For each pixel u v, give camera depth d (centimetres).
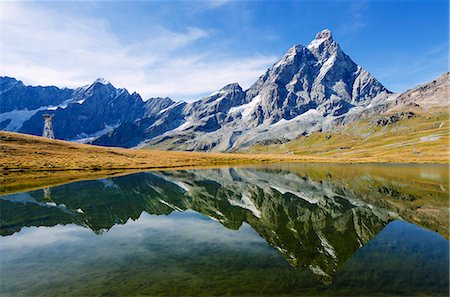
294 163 18350
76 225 4106
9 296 2134
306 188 7356
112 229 3894
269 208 5116
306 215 4534
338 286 2189
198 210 5044
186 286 2211
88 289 2211
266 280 2295
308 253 2892
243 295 2061
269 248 3050
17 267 2664
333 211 4772
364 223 3984
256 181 9062
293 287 2170
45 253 3019
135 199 6075
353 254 2839
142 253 2962
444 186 7050
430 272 2397
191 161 18475
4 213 4822
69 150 17788
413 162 16150
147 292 2144
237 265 2609
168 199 6097
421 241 3192
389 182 8094
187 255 2880
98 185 8062
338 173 11169
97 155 17500
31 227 4016
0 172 9256
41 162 12169
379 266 2542
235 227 3925
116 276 2428
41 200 5884
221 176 10638
